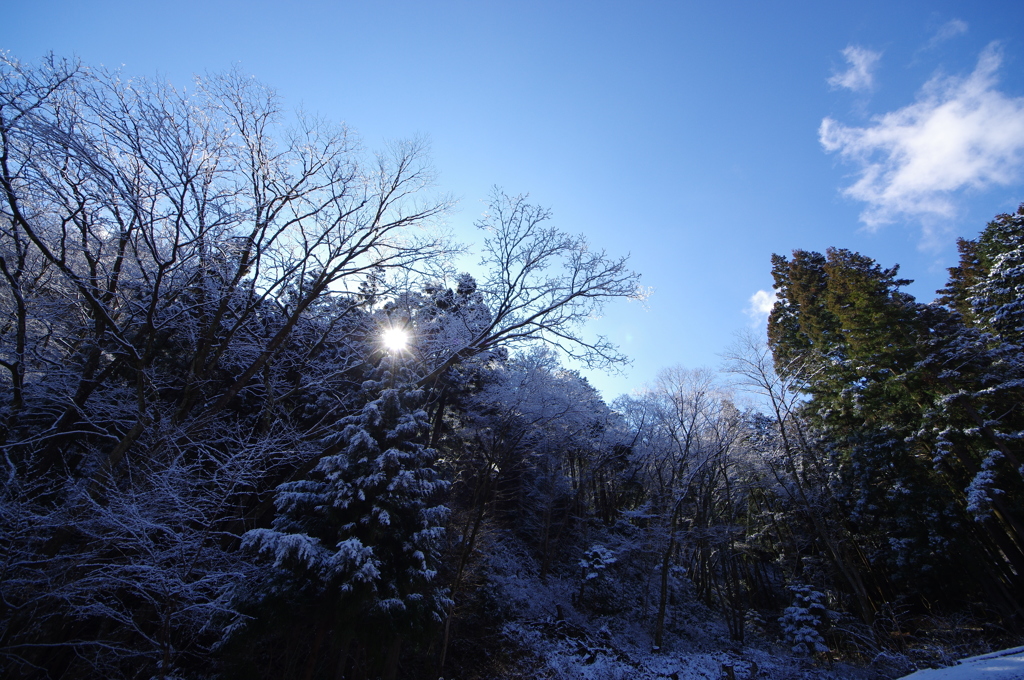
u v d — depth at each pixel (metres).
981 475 17.16
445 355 14.04
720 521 28.80
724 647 21.20
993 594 17.45
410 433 10.70
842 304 23.55
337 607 8.49
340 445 10.88
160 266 9.34
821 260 27.66
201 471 9.59
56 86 8.29
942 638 16.66
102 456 10.06
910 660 15.16
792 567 24.94
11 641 6.65
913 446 20.08
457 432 23.22
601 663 17.45
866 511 20.69
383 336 12.82
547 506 25.14
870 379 21.75
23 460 8.62
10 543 6.62
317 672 12.31
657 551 23.55
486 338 13.30
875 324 22.05
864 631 18.83
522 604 19.72
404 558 9.67
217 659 9.34
